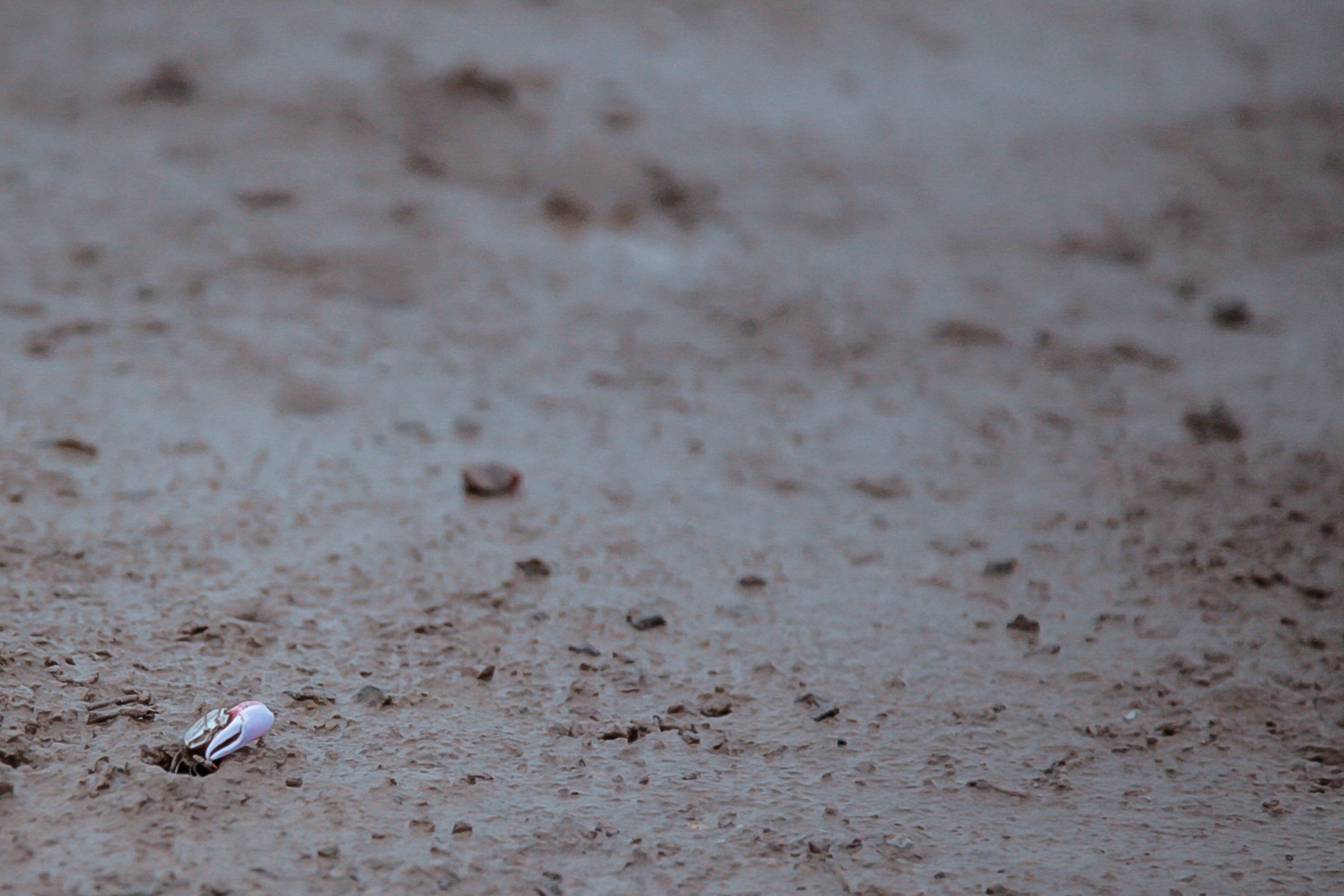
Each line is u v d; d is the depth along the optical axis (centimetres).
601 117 1662
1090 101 1964
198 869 478
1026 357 1159
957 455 960
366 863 491
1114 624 733
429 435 927
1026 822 553
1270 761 613
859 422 1012
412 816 523
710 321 1195
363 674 633
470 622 691
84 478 809
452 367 1048
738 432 981
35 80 1568
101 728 560
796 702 639
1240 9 2511
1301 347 1198
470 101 1633
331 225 1286
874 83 1944
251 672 623
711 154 1617
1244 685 672
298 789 535
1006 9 2350
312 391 978
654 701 632
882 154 1694
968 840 536
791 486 897
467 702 618
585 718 612
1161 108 1953
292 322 1089
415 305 1156
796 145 1688
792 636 704
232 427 906
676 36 2009
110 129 1457
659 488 879
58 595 673
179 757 548
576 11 2048
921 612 737
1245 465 952
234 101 1566
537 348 1099
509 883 488
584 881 493
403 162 1470
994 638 712
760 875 504
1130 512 873
